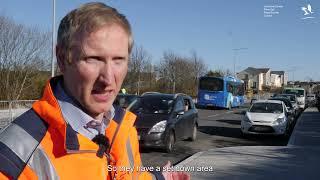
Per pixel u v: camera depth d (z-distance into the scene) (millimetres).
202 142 15102
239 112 35344
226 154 11758
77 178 1534
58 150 1520
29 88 30188
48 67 31422
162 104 12812
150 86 47719
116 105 1915
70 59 1577
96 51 1558
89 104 1604
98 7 1595
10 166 1426
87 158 1567
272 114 17391
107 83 1582
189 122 14336
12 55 29453
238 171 9273
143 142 11617
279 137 17484
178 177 2381
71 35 1562
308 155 11844
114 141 1768
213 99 38719
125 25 1628
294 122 24828
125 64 1641
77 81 1582
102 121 1761
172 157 11422
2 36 29250
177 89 53656
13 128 1499
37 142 1493
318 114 36125
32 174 1468
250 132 17000
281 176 8891
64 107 1609
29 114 1535
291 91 46500
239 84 45125
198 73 60125
